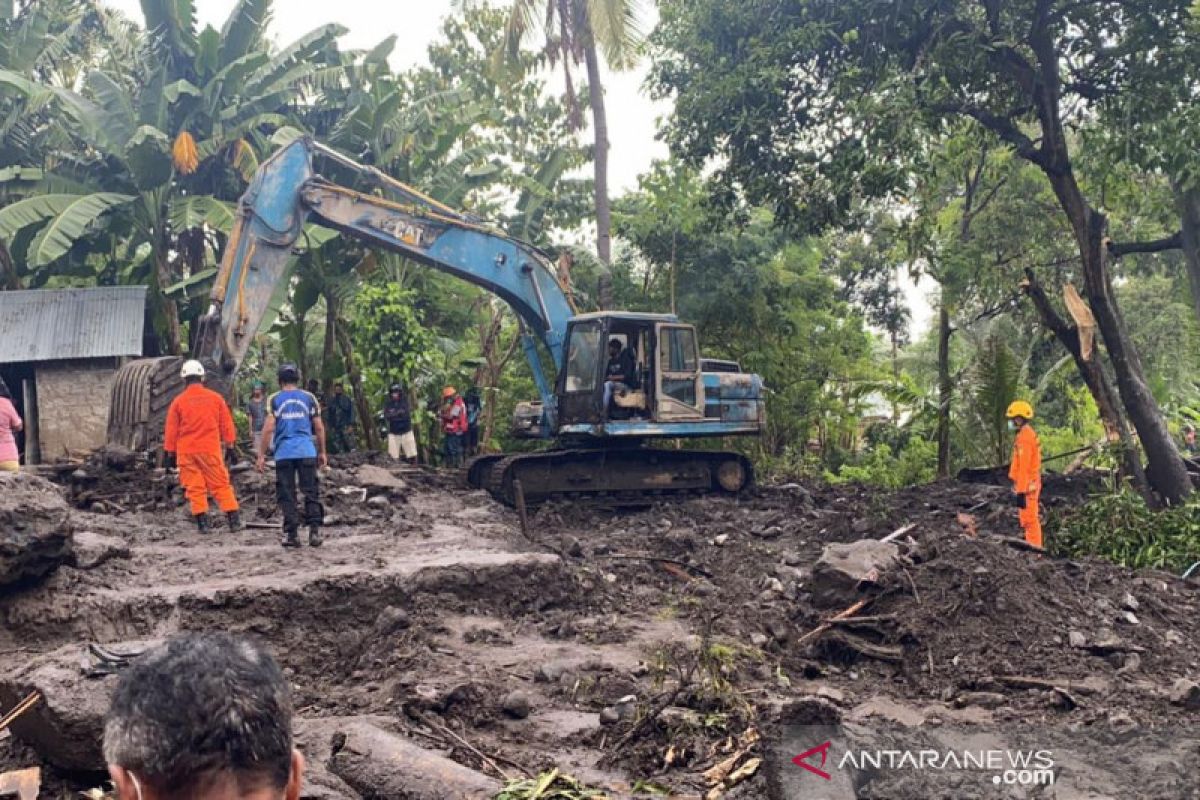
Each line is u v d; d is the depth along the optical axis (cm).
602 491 1727
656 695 732
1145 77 1733
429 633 902
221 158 2373
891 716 750
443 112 2444
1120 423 1731
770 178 1931
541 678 796
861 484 2078
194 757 169
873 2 1766
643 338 1742
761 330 2744
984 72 1805
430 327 2583
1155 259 2738
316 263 2381
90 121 2202
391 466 1845
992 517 1527
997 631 901
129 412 1578
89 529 1191
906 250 2262
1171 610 991
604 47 2250
